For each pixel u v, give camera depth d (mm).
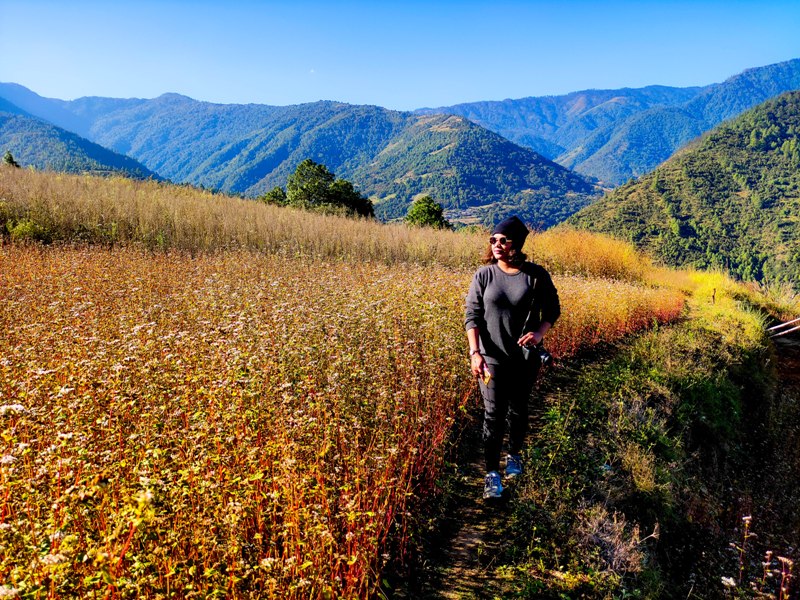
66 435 2557
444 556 3707
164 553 2445
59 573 2076
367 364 4758
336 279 9562
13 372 3871
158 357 4316
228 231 15359
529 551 3775
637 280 19281
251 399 3549
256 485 3039
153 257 11992
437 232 19953
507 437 5352
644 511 5113
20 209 14102
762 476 8570
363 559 2951
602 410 6445
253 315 5789
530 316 3982
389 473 3541
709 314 15141
